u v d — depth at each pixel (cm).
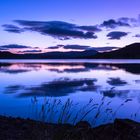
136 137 454
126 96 1477
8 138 489
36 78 2994
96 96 1493
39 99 1359
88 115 712
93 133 448
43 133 371
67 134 373
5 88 2022
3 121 621
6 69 4947
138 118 912
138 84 2266
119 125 486
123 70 4600
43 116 391
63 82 2514
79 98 1418
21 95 1591
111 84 2289
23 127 561
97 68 5466
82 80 2738
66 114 378
